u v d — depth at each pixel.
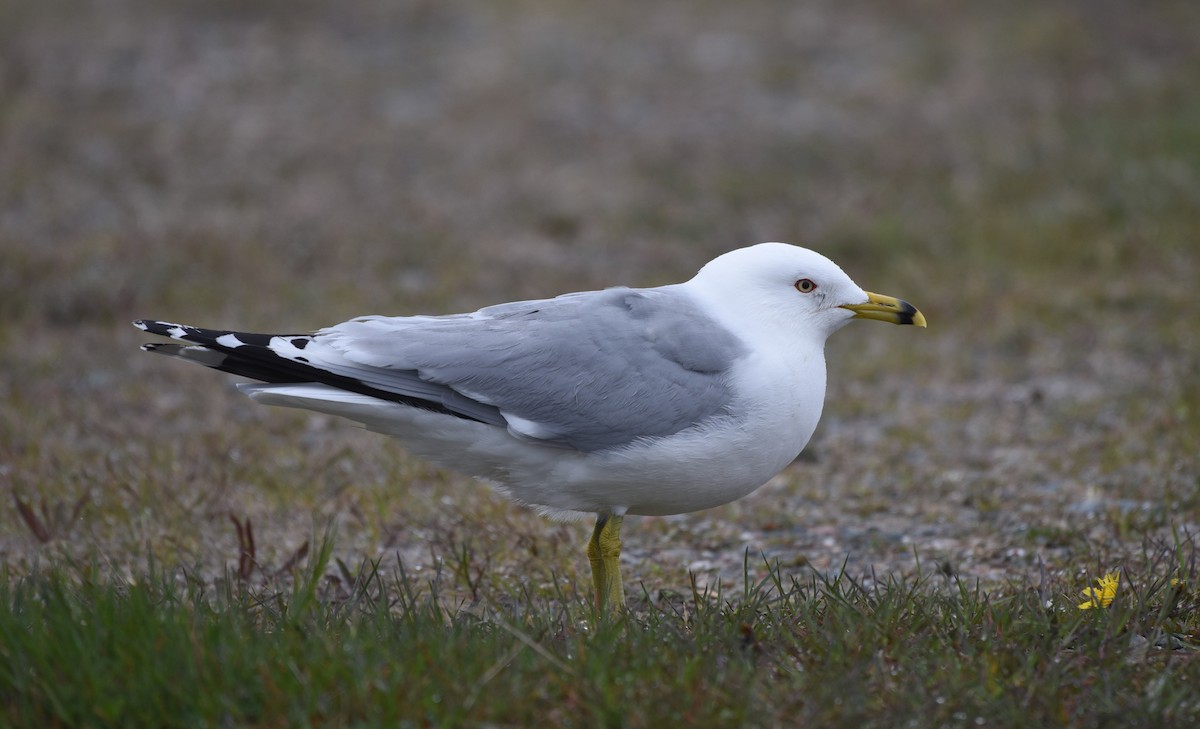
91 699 5.73
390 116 23.34
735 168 20.53
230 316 15.15
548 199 19.41
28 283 15.73
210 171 20.47
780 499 10.53
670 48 27.27
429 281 16.53
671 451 7.20
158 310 15.34
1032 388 13.07
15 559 9.06
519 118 23.12
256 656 6.02
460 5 30.20
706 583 8.81
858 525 10.00
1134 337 14.10
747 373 7.27
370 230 18.08
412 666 6.03
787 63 25.95
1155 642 6.98
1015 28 27.09
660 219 18.64
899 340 14.69
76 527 9.55
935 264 16.67
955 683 6.15
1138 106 21.95
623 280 16.59
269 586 8.38
